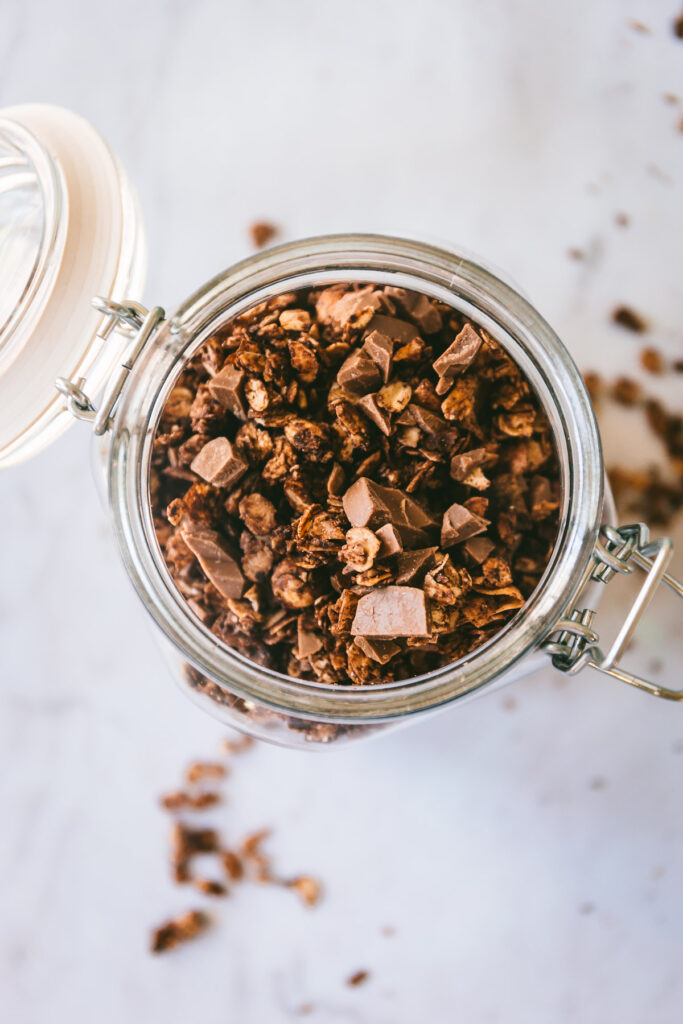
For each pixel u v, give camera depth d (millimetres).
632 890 380
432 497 310
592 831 380
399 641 300
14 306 320
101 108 399
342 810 383
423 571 295
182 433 316
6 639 393
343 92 393
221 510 311
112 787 389
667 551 303
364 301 311
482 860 382
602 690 380
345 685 304
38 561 394
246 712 329
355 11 395
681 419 381
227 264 389
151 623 347
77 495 395
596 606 365
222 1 398
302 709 295
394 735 384
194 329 308
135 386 308
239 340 311
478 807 382
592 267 385
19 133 322
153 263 390
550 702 381
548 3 392
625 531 315
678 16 389
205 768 387
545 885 381
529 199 387
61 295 314
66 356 316
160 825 387
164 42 399
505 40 391
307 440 302
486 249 386
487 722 382
